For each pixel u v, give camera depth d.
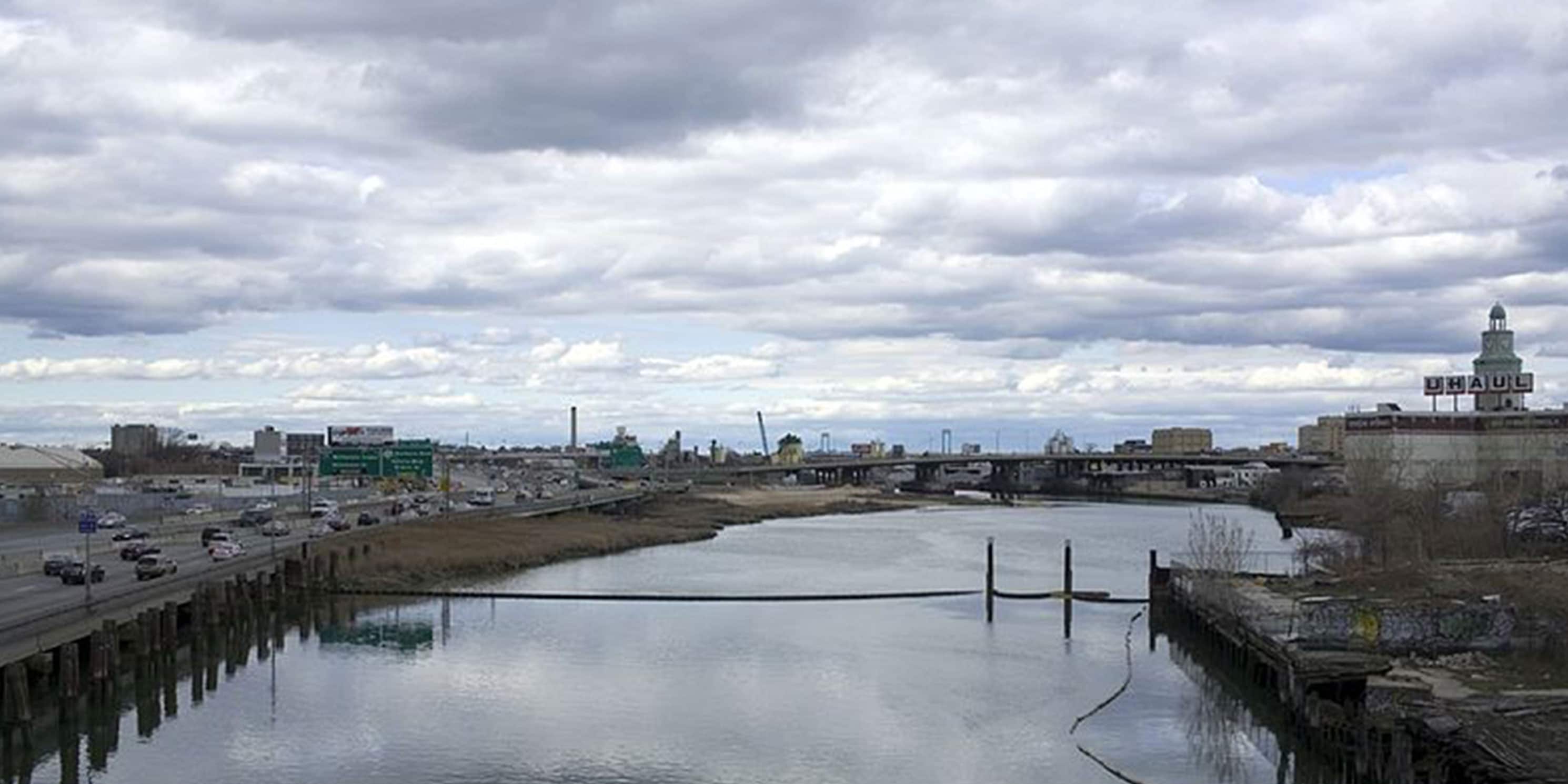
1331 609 100.00
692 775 73.12
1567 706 75.06
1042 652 113.25
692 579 168.88
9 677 78.56
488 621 129.88
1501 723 70.75
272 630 124.88
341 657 109.25
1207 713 90.19
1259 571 157.88
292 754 77.31
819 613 136.75
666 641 117.00
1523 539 149.62
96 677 89.00
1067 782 72.62
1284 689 85.69
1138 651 115.06
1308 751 78.44
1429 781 66.19
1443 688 82.94
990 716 88.00
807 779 72.62
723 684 97.31
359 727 83.69
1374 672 83.00
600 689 95.19
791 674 101.44
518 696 92.62
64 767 74.75
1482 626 97.44
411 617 133.25
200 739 80.88
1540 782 61.94
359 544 170.38
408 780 72.00
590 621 129.62
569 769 74.00
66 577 120.25
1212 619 110.62
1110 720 87.94
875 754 77.81
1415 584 116.69
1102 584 164.50
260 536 180.12
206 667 105.19
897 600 147.62
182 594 112.50
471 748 78.44
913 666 105.94
